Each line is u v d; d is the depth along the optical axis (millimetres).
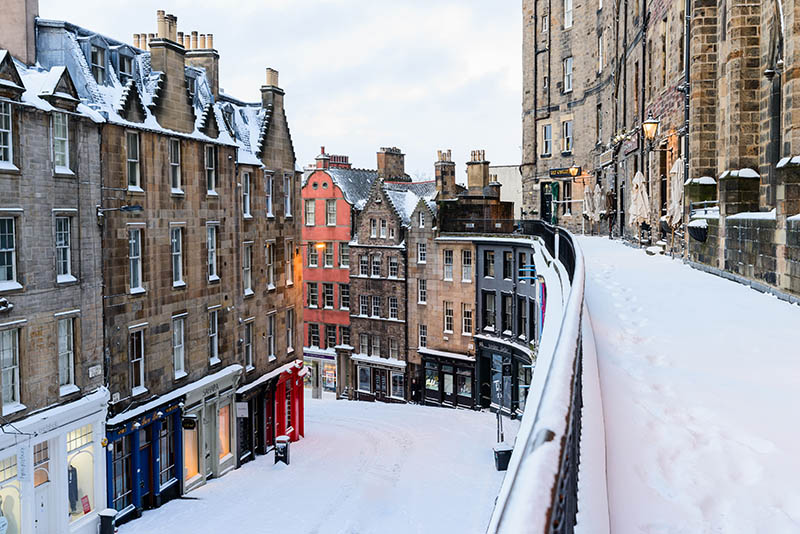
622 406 6723
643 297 14211
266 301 35344
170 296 26984
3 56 19578
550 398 3172
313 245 55875
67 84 21859
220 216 30594
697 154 21859
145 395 25359
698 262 20594
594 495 4531
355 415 44219
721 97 19969
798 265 13094
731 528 4215
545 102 51656
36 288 20641
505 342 43594
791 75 14039
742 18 18234
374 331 52469
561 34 49906
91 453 22703
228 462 31125
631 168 34406
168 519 24391
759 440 5715
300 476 29812
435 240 48469
